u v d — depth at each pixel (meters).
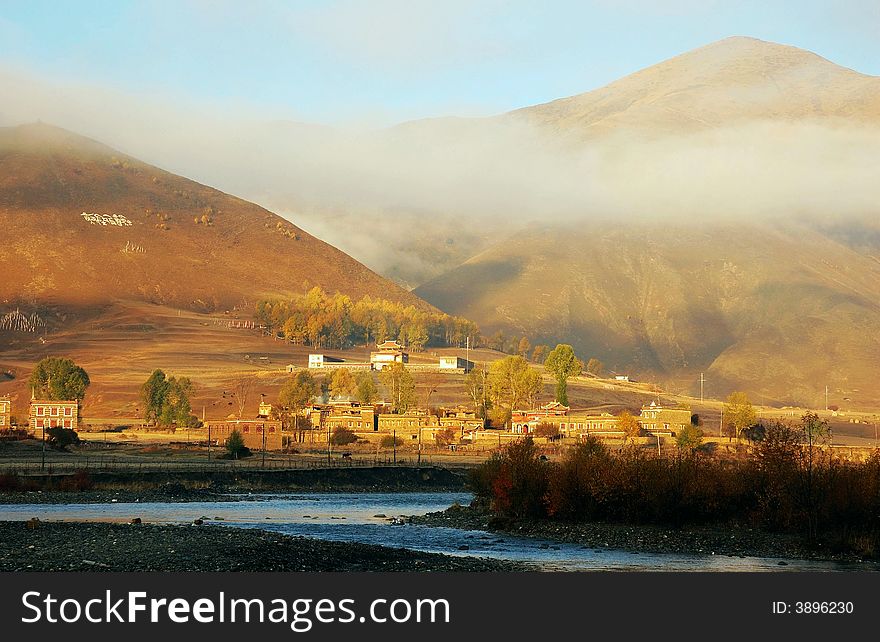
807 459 104.12
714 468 109.31
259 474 173.88
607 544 92.31
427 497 160.75
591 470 109.69
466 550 86.88
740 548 89.62
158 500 137.38
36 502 129.12
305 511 127.06
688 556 84.81
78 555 69.06
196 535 80.94
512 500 112.12
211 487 159.00
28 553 69.44
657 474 106.12
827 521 96.12
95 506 126.25
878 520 93.31
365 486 177.00
